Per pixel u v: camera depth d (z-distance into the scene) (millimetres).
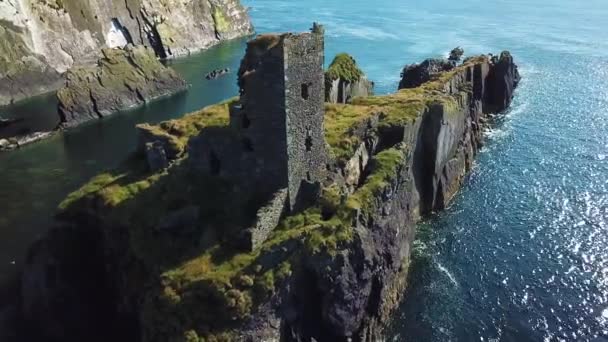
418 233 70625
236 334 41281
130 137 107062
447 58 145000
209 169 52406
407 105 75312
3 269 63594
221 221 47906
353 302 48594
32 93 133125
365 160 63000
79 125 113750
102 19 166250
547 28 197125
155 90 132625
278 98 45719
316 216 48344
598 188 81500
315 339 47906
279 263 44219
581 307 57812
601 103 118125
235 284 42281
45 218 75250
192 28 191250
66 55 152375
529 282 61531
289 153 47375
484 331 54844
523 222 72938
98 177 59156
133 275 46875
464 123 86812
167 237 47625
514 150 95250
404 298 59156
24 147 100750
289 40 44688
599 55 157250
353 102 79062
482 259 65312
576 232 70500
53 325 52531
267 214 45875
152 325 41906
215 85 143625
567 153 93625
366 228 50531
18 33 135625
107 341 51406
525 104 118812
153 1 180875
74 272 53719
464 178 85438
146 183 55781
